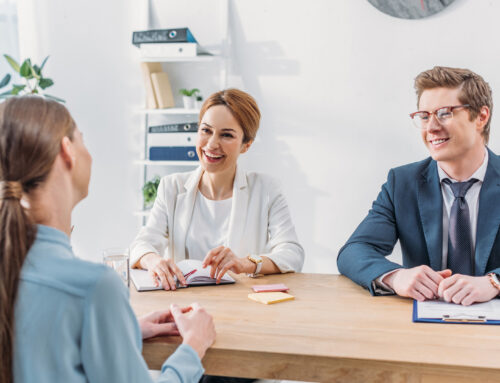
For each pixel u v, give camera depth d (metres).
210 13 2.77
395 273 1.27
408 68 2.65
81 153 0.79
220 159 1.67
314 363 0.89
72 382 0.65
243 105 1.65
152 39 2.57
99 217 2.96
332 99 2.73
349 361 0.87
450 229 1.47
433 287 1.20
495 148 2.59
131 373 0.68
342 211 2.78
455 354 0.89
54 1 2.89
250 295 1.25
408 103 2.67
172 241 1.79
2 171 0.70
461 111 1.40
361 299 1.24
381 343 0.94
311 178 2.79
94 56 2.90
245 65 2.79
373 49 2.67
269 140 2.81
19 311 0.65
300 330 1.01
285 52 2.75
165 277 1.33
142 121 2.84
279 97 2.78
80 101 2.93
